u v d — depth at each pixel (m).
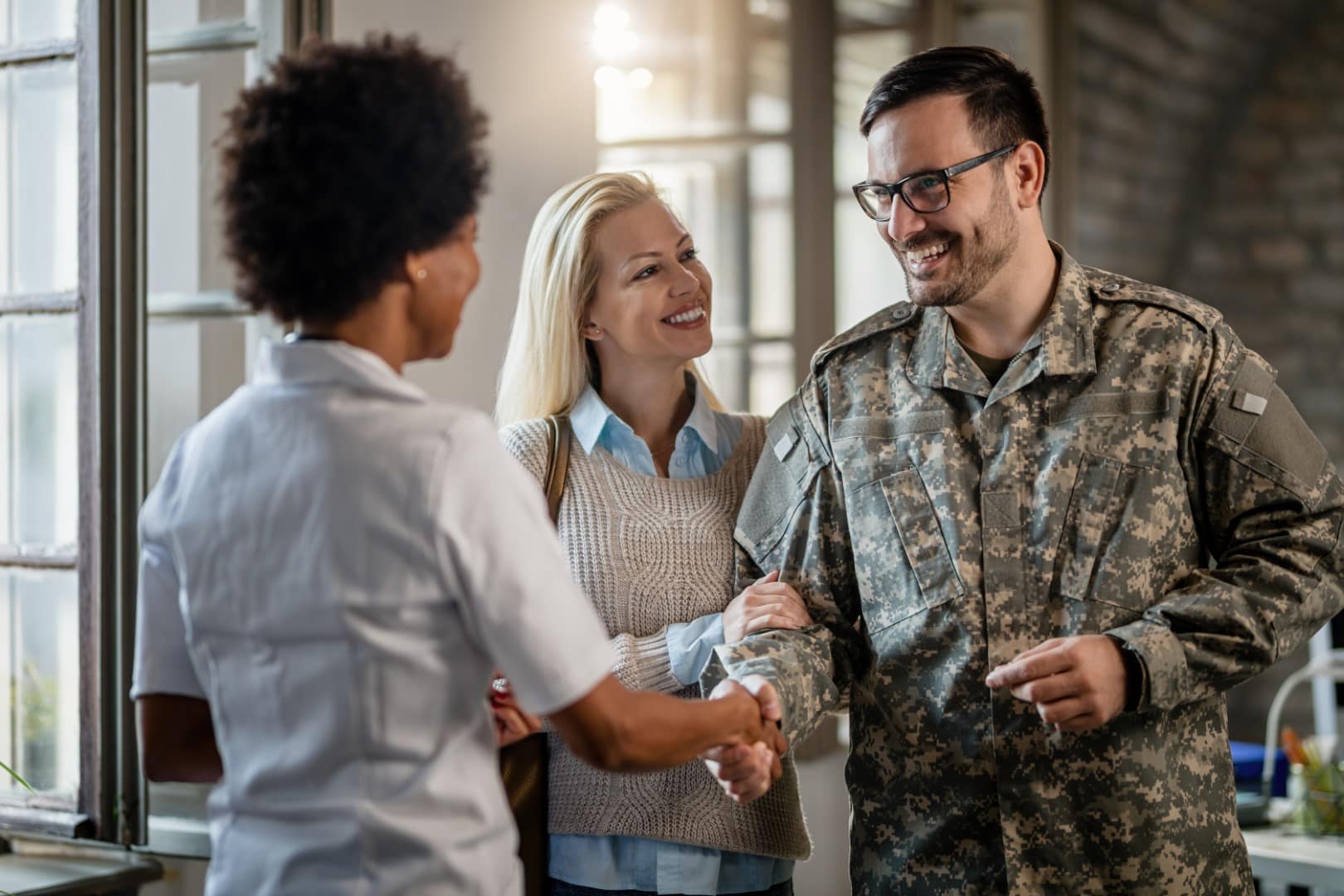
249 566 1.17
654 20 3.57
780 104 3.71
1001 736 1.58
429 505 1.13
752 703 1.46
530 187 2.70
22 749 2.33
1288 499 1.54
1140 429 1.59
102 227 2.19
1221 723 1.62
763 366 3.72
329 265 1.17
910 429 1.69
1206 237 6.32
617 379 2.03
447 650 1.15
